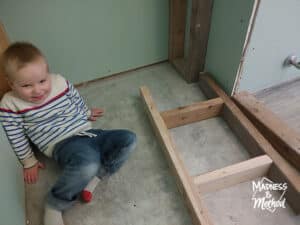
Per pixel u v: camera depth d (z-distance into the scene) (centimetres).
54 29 113
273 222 86
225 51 111
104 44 127
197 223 80
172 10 124
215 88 121
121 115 120
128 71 144
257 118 105
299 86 125
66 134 95
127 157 95
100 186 95
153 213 89
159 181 97
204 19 111
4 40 96
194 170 101
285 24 101
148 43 136
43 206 90
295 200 86
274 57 112
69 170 84
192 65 127
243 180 95
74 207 90
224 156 105
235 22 99
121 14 120
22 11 103
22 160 95
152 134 112
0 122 86
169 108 123
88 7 112
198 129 115
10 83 83
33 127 92
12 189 78
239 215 88
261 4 91
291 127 107
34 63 80
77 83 136
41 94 85
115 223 87
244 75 112
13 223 69
